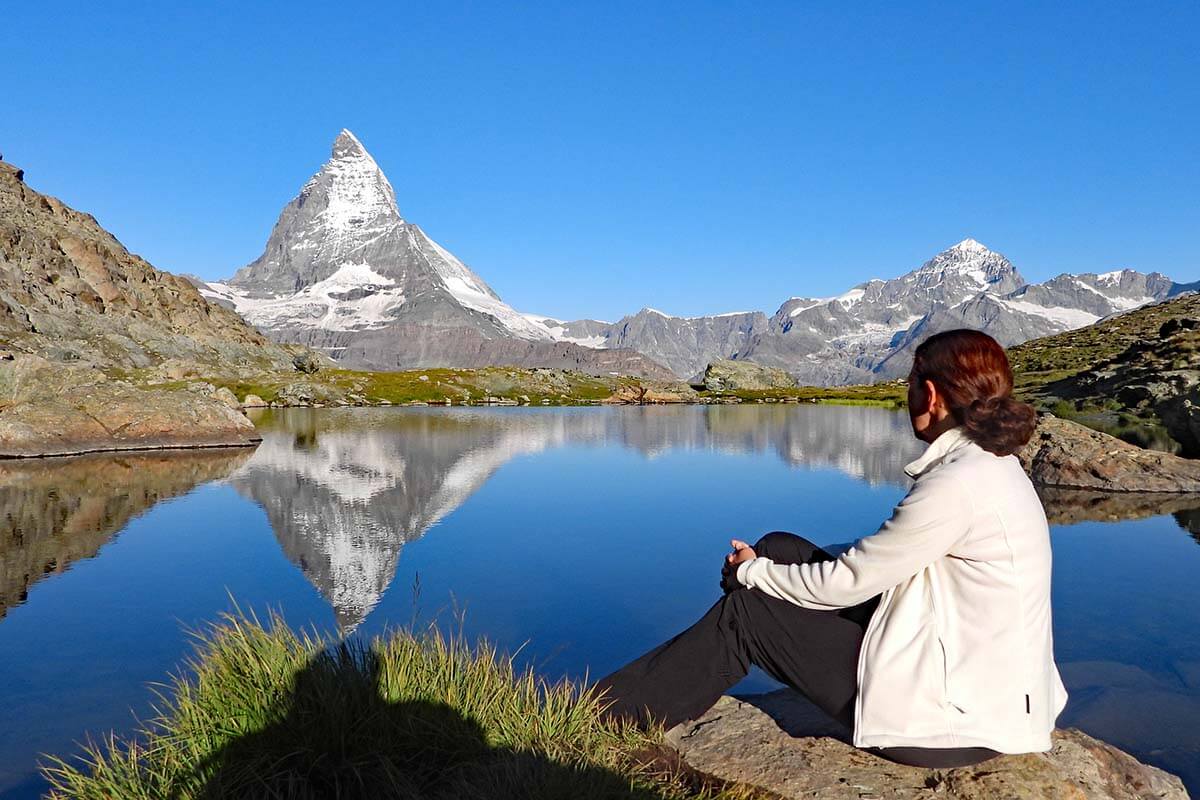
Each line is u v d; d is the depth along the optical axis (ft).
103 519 41.50
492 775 10.39
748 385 316.81
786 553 11.91
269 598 26.05
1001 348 9.71
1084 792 10.32
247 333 402.31
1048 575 9.53
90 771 12.90
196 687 12.74
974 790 10.11
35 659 20.13
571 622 23.25
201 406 88.53
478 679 12.94
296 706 11.19
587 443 93.45
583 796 9.78
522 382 278.26
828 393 287.69
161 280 394.52
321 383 246.88
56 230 348.59
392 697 11.91
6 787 13.30
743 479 59.41
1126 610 23.48
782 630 10.95
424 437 102.68
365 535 37.47
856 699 10.18
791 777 10.81
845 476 61.26
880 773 10.80
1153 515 41.22
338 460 73.15
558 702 12.66
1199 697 16.57
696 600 25.66
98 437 81.10
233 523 40.34
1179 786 12.07
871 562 9.55
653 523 40.86
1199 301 334.44
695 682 11.96
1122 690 16.98
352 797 10.36
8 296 266.57
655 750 11.80
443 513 44.09
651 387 300.61
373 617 23.93
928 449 9.93
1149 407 88.43
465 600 25.72
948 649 9.52
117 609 24.79
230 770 10.45
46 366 108.17
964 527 9.14
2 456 73.61
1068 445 55.62
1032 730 9.45
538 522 41.09
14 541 35.60
